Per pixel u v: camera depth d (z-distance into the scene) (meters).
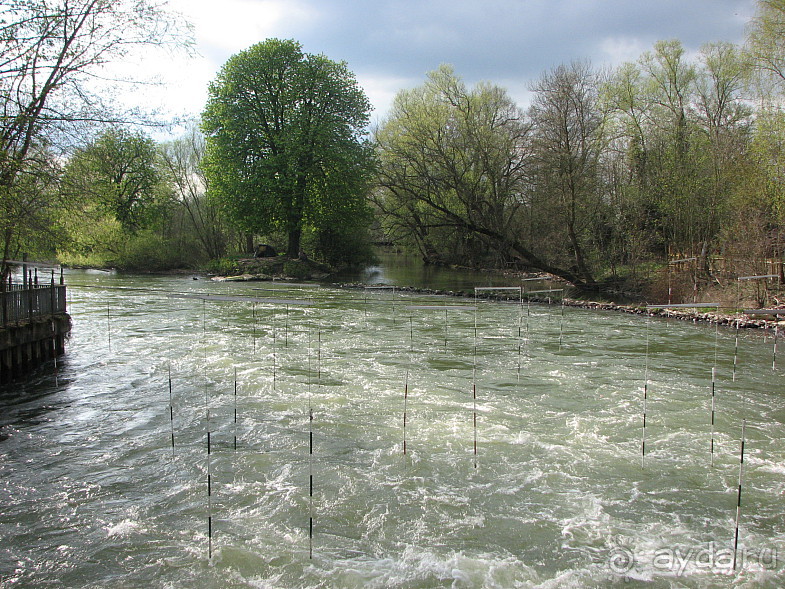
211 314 25.39
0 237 14.09
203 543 7.08
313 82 44.44
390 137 46.78
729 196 28.16
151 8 14.58
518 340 19.62
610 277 36.44
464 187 40.81
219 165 43.66
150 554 6.88
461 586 6.27
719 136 31.62
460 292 34.91
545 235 37.66
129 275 47.88
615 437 10.41
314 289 37.16
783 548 6.93
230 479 8.79
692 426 10.98
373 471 9.02
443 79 44.47
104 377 14.45
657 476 8.84
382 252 94.56
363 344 18.64
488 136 41.62
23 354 14.66
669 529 7.39
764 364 16.11
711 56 41.88
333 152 43.56
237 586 6.28
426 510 7.86
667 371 15.28
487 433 10.59
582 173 33.06
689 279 29.42
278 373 14.77
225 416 11.55
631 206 34.94
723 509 7.88
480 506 7.97
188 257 53.28
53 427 11.02
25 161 13.47
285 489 8.45
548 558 6.78
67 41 13.80
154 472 9.06
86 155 14.87
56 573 6.53
